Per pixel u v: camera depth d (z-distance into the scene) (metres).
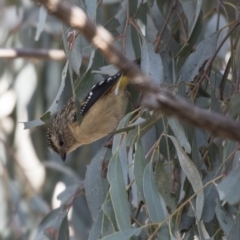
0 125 13.13
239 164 6.88
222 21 9.86
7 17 12.98
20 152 13.55
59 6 3.93
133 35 8.09
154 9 8.55
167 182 6.91
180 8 8.57
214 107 7.27
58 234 8.82
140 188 6.72
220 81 8.39
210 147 7.38
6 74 12.82
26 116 12.91
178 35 8.60
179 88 7.23
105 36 3.96
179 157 6.74
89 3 7.28
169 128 7.46
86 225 12.01
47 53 12.23
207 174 7.11
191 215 7.01
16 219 12.20
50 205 12.52
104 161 7.75
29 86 12.67
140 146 6.79
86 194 7.70
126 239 6.38
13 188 12.45
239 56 10.30
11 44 13.12
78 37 7.53
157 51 7.98
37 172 13.52
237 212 6.68
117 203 6.59
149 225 6.61
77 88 7.75
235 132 3.99
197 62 7.47
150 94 3.98
